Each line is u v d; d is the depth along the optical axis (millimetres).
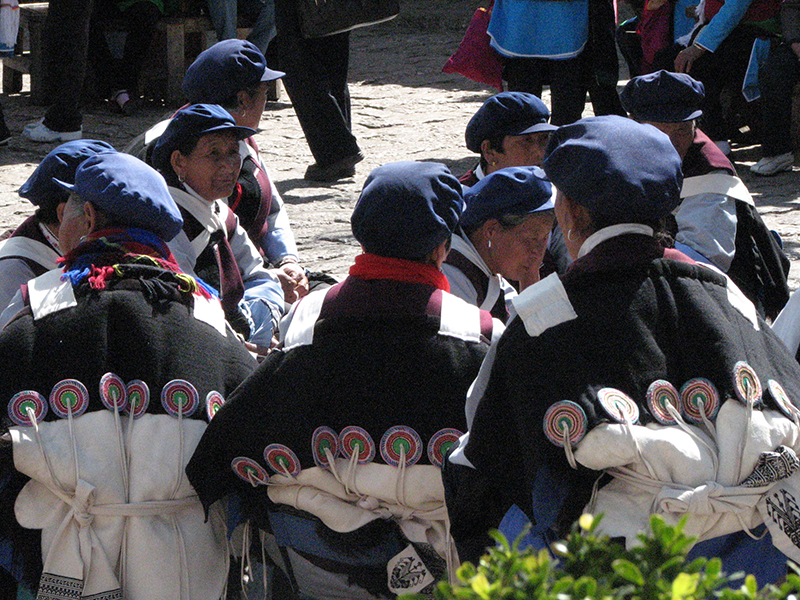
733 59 31109
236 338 10453
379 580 9445
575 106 29328
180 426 9555
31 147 33562
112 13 38906
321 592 9602
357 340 9141
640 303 8094
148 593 9438
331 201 28250
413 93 41969
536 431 7965
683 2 32750
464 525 8742
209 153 13250
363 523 9227
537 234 11812
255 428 9305
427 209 9227
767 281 15352
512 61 29297
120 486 9398
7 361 9508
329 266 23047
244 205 16156
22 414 9328
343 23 28109
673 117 14945
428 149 33844
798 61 30109
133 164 10195
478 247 12023
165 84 40625
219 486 9492
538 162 15406
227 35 39438
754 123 34281
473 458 8367
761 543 8250
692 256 14750
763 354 8383
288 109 39531
